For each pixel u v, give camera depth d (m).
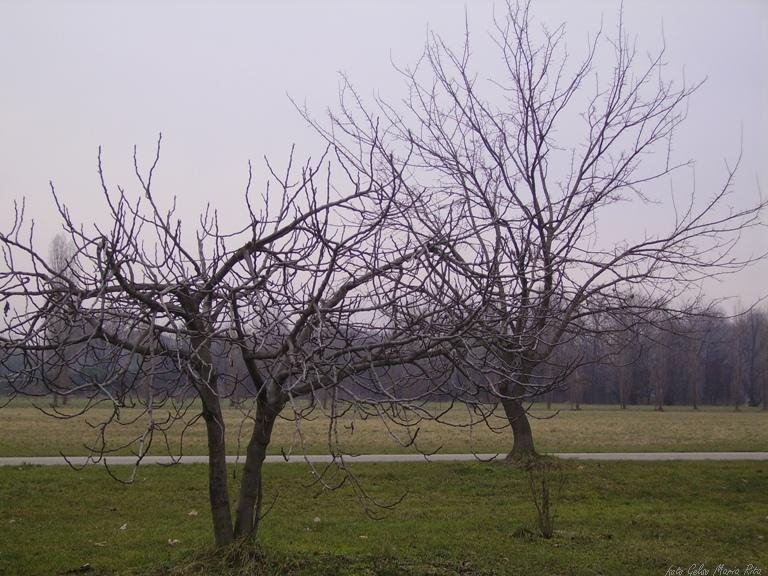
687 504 13.99
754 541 10.73
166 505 12.59
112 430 28.11
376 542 9.97
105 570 8.39
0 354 5.60
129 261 5.82
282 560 7.62
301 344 5.92
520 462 17.27
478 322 5.98
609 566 8.95
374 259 6.23
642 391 59.81
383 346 5.93
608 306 9.19
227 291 5.99
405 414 5.91
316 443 24.02
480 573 8.31
